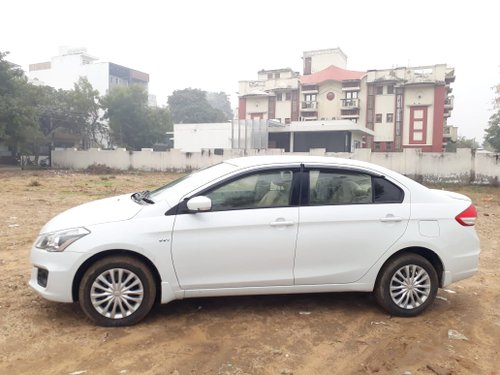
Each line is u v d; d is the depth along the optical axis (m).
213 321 4.37
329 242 4.41
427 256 4.76
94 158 38.09
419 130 56.81
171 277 4.17
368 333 4.20
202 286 4.24
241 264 4.27
